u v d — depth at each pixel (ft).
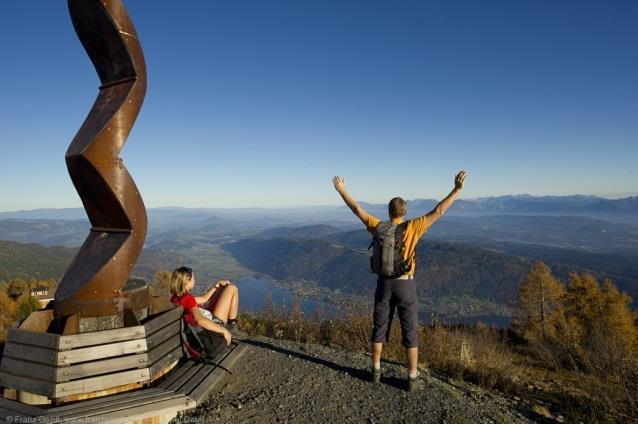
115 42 11.05
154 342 11.13
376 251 12.43
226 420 10.62
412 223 12.09
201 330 12.89
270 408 11.48
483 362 18.33
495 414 12.41
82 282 10.77
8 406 9.23
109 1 10.57
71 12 11.03
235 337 19.42
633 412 14.06
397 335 21.09
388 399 12.39
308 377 13.85
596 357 18.90
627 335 61.46
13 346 9.90
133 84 11.27
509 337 47.39
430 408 11.93
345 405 11.87
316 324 23.07
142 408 9.52
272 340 19.51
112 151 10.83
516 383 17.17
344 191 12.93
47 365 9.52
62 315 10.73
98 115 11.35
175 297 12.99
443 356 18.72
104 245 11.48
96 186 10.92
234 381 13.32
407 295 12.42
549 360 26.20
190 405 10.24
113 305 10.95
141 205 11.58
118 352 10.26
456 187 11.65
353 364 15.55
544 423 12.69
